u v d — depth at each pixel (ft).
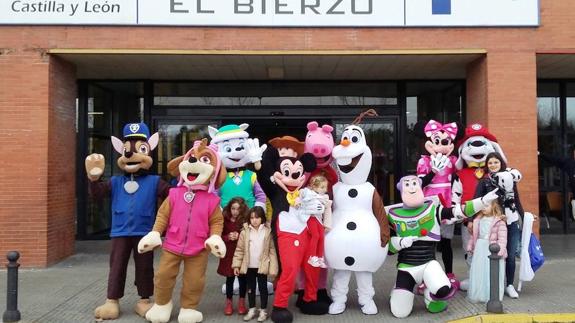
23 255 30.35
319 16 31.45
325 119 41.60
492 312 21.02
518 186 31.50
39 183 30.55
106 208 42.60
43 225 30.53
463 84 41.60
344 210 21.53
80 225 40.65
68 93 33.83
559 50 31.89
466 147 25.07
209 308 22.71
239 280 21.59
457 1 31.65
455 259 32.55
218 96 41.37
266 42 31.45
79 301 23.63
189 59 33.14
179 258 20.13
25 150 30.55
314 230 20.65
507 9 31.78
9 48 30.76
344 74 38.73
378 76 39.63
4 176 30.40
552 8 31.94
